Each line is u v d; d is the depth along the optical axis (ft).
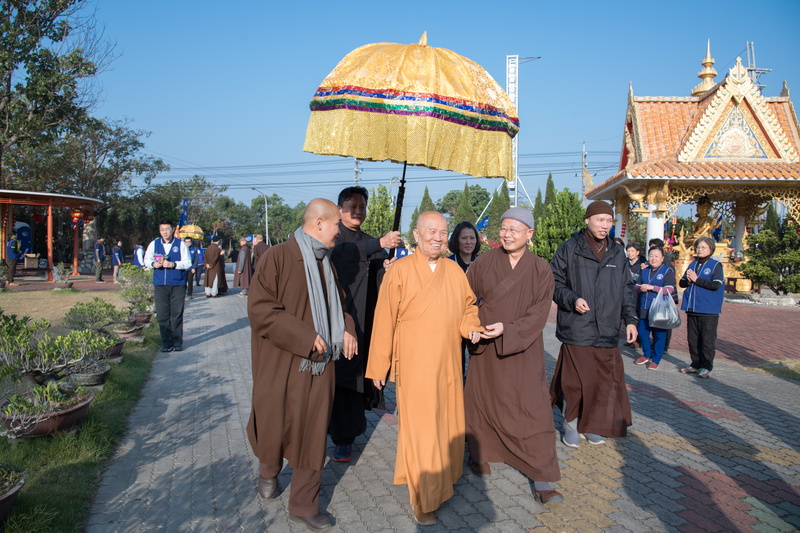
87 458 13.65
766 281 55.26
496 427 13.61
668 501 12.75
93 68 66.49
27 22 62.54
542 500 12.54
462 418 12.64
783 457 15.44
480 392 14.11
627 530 11.46
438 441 11.67
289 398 11.36
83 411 14.89
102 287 63.10
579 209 70.59
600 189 62.85
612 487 13.47
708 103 56.65
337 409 14.48
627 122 60.34
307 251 11.76
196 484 13.14
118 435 15.97
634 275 29.63
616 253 16.12
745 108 54.44
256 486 13.12
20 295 50.60
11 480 10.66
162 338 28.30
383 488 13.30
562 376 16.28
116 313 28.12
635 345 32.17
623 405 16.08
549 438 12.98
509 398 13.35
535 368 13.51
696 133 54.13
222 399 20.16
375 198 67.46
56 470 12.82
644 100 59.72
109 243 146.00
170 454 14.93
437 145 11.34
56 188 112.57
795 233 54.13
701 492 13.23
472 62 12.85
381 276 15.62
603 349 15.80
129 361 24.26
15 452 13.15
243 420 17.81
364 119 11.29
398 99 11.23
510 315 13.83
